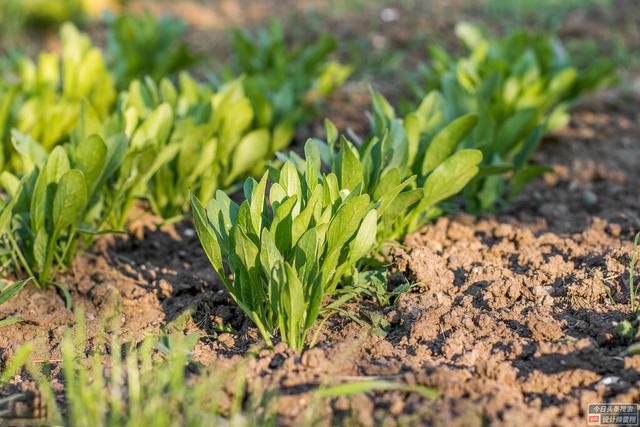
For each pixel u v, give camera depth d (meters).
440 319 1.25
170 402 1.15
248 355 1.20
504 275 1.31
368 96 1.79
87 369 1.21
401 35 2.08
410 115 1.33
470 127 1.31
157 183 1.44
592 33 2.04
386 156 1.31
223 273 1.23
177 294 1.33
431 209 1.38
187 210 1.46
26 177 1.32
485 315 1.24
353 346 1.20
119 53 1.76
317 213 1.22
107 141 1.34
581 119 1.71
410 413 1.15
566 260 1.34
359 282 1.29
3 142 1.46
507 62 1.65
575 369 1.18
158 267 1.37
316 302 1.19
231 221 1.23
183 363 1.20
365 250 1.23
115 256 1.39
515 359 1.20
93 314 1.30
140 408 1.16
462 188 1.37
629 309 1.25
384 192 1.27
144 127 1.38
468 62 1.61
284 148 1.62
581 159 1.59
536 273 1.30
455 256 1.34
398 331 1.25
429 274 1.30
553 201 1.51
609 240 1.38
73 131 1.38
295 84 1.66
